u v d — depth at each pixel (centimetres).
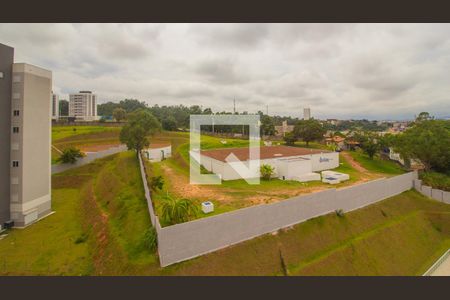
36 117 3712
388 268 2977
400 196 4444
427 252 3475
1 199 3369
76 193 4991
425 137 5244
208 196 3516
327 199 3400
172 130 10312
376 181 4091
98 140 8312
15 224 3491
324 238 3075
